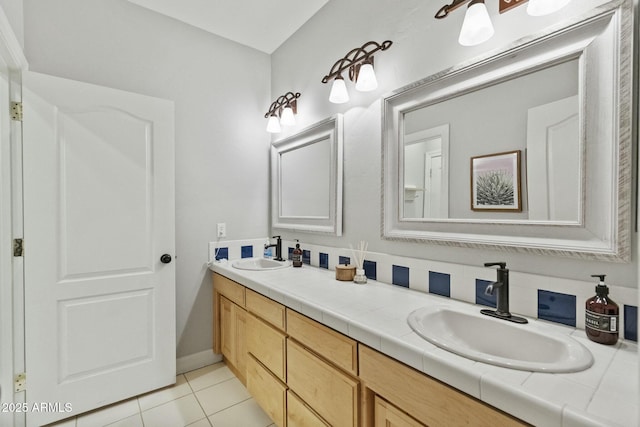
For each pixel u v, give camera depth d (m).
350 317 1.11
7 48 1.40
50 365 1.63
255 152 2.57
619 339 0.91
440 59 1.40
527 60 1.11
